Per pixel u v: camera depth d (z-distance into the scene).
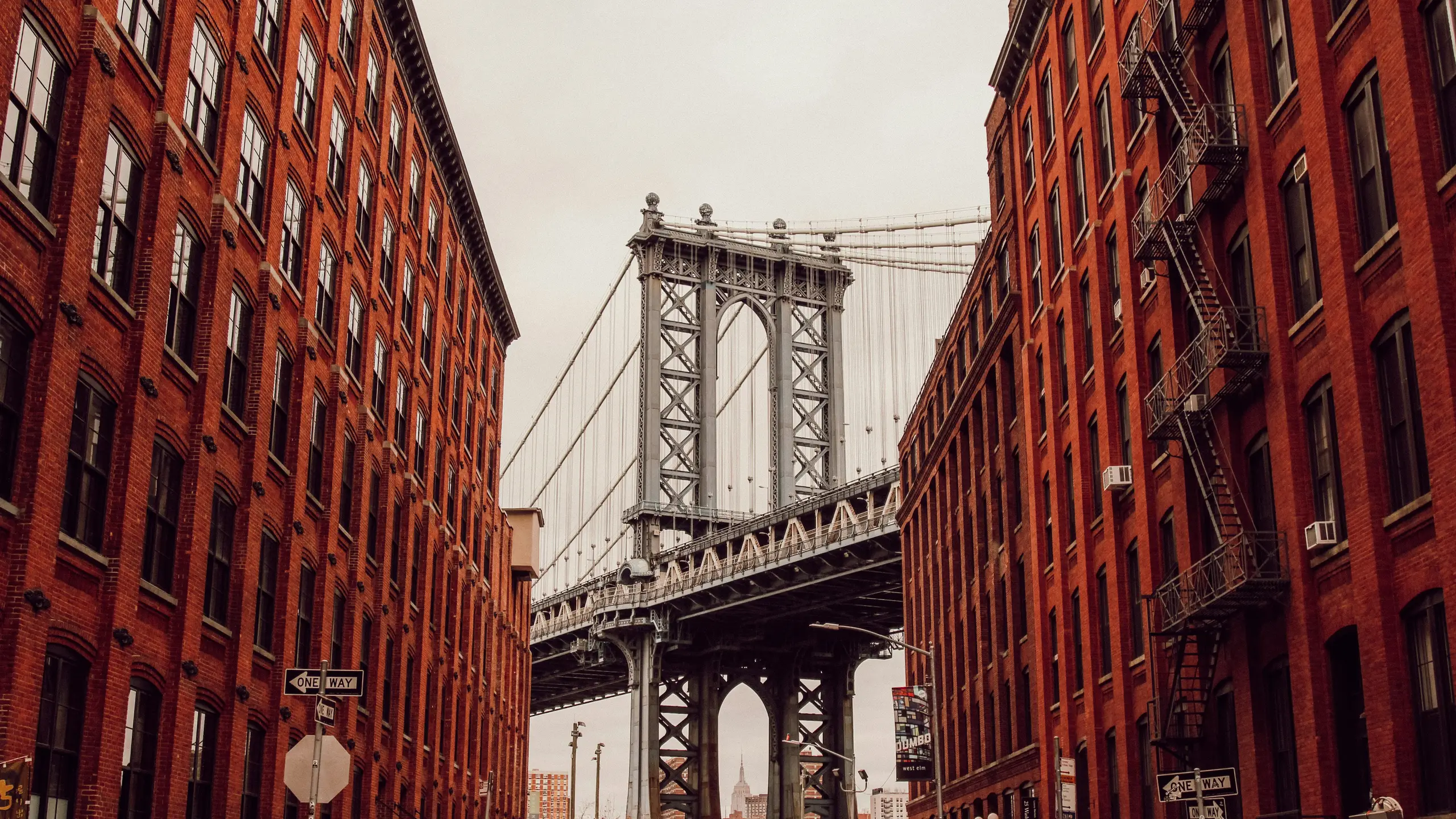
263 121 30.77
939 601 61.28
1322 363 23.80
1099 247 36.75
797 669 116.88
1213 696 28.92
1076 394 38.66
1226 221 28.27
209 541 27.14
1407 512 20.73
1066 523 40.41
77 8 21.30
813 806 115.25
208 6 27.09
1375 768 21.30
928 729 47.91
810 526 97.00
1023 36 44.84
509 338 72.25
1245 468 27.09
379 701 40.12
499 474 70.81
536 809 98.88
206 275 27.11
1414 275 20.19
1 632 19.03
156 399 24.34
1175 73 29.92
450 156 52.62
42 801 20.55
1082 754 38.62
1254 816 26.02
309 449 34.28
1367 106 22.42
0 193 18.84
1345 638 23.48
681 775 113.69
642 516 108.69
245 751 29.02
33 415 19.78
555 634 117.19
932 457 62.28
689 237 112.62
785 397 111.81
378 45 42.91
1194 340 29.05
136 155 23.80
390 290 44.28
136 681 24.02
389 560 41.94
